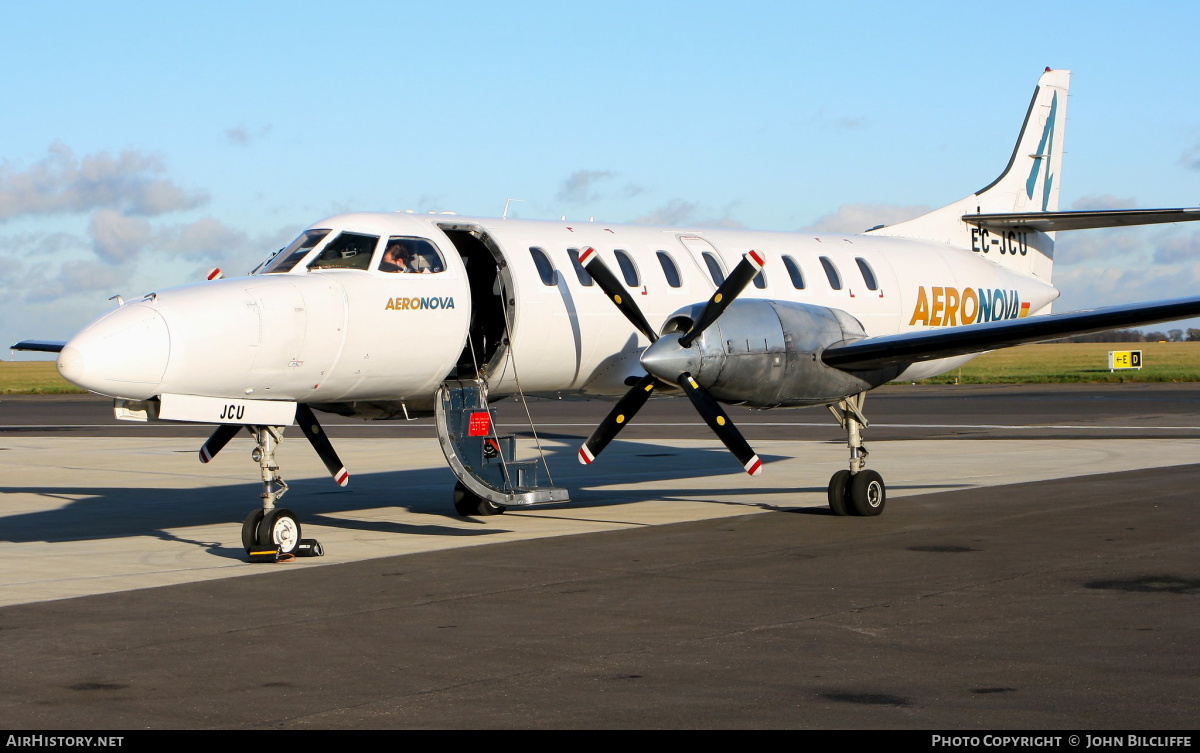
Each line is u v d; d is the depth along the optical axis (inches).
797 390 497.7
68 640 291.6
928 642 277.0
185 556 434.6
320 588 361.1
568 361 528.7
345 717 225.6
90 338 398.9
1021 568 372.5
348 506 592.4
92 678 255.8
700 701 232.1
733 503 576.1
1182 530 443.5
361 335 459.2
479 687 244.8
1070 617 301.0
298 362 442.9
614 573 378.6
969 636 282.4
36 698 241.0
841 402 521.0
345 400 483.2
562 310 519.5
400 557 420.5
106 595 353.1
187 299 421.1
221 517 557.3
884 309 647.8
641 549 429.1
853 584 351.9
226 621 313.1
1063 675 246.1
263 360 431.5
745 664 259.4
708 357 472.7
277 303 435.8
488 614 317.4
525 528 498.3
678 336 476.7
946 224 733.9
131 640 291.1
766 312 493.4
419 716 225.5
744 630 292.7
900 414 1277.1
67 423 1413.6
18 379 3683.6
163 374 407.5
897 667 255.1
